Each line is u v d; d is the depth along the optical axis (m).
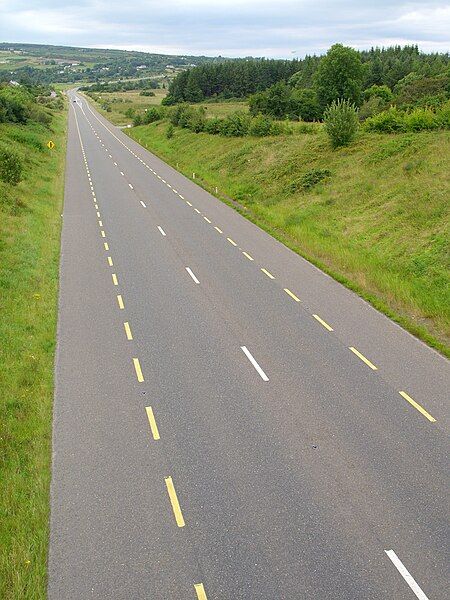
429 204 26.70
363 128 43.03
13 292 20.03
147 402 13.98
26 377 14.87
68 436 12.69
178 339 17.36
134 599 8.73
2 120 62.69
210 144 57.59
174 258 25.27
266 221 32.16
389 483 11.09
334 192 33.88
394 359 16.02
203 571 9.20
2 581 8.99
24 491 10.98
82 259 24.94
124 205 36.28
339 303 20.14
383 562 9.29
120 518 10.34
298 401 13.98
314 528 10.03
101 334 17.64
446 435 12.57
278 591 8.81
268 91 67.75
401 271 22.08
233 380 14.98
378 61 98.19
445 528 9.96
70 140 73.69
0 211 29.44
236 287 21.73
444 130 37.78
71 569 9.27
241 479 11.30
